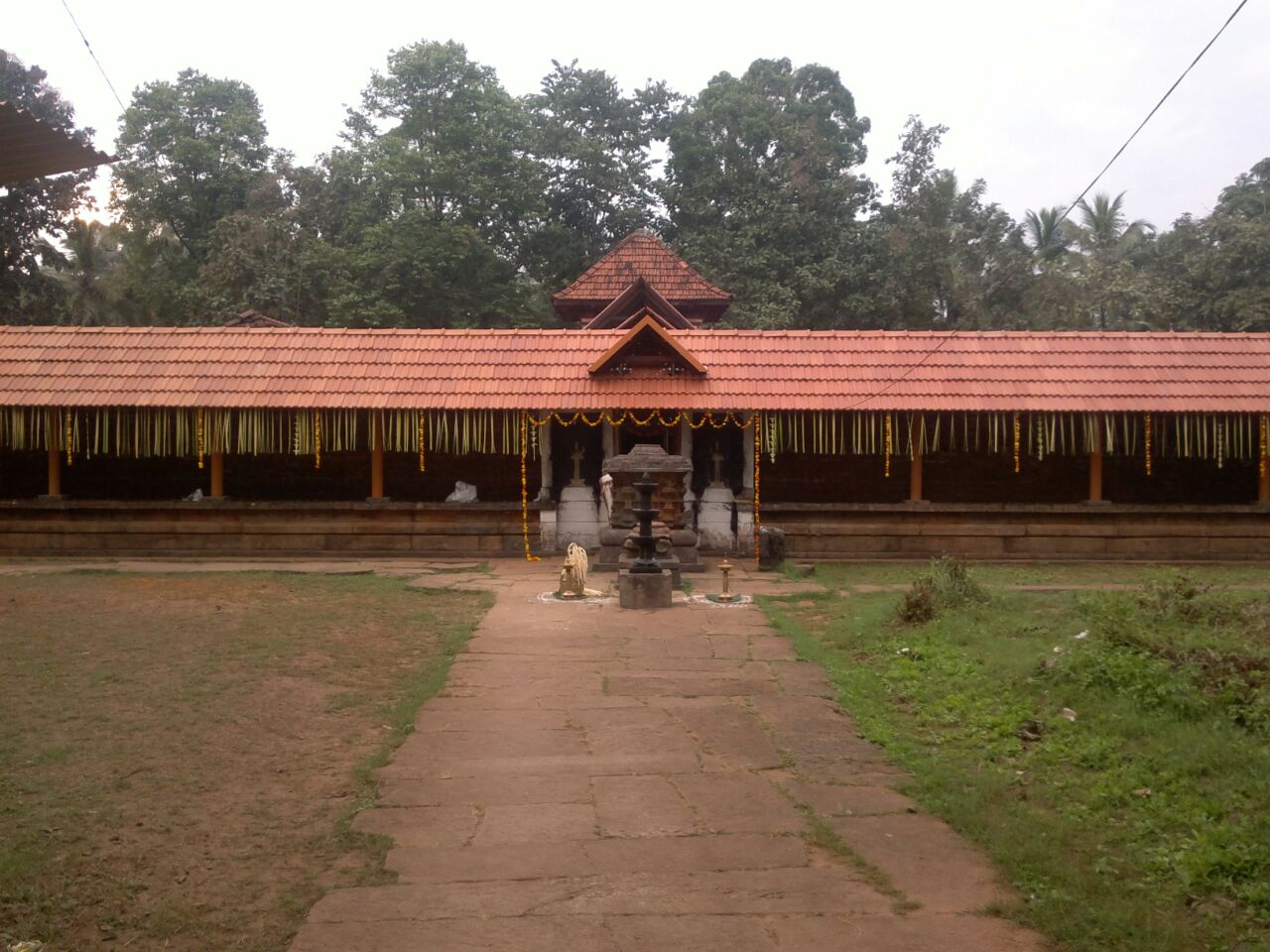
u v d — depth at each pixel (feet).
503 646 34.45
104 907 15.02
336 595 44.21
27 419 57.36
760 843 17.78
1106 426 57.26
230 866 16.57
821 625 38.93
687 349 60.08
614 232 150.61
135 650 31.96
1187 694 23.65
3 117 20.12
